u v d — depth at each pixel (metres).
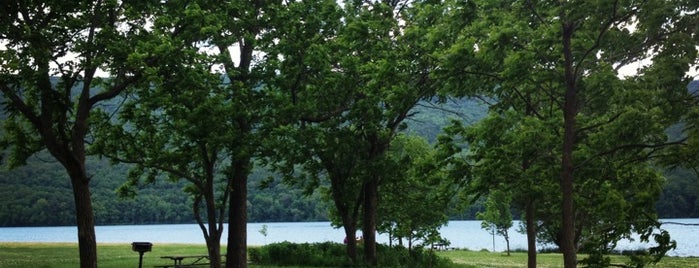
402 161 25.20
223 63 20.33
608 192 11.74
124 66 17.09
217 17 18.94
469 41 12.01
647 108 12.02
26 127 20.11
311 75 22.05
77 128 17.44
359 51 22.39
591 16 12.08
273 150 20.16
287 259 29.02
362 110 21.72
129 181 23.61
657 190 11.77
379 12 22.75
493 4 12.86
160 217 155.75
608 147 12.45
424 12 17.50
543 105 17.75
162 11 18.83
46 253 34.28
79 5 16.62
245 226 23.38
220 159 21.72
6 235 118.44
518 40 12.59
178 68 17.66
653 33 12.44
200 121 17.92
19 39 15.70
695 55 12.04
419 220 29.95
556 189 14.34
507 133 13.76
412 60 17.08
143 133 21.41
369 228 27.59
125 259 31.70
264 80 20.77
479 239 100.75
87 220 17.33
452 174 13.78
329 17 21.92
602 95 12.77
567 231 12.02
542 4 12.80
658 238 11.39
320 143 22.53
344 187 26.78
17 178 152.50
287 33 20.81
